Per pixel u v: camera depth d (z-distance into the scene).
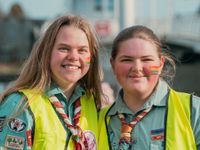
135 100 3.57
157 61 3.55
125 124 3.53
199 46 20.98
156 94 3.56
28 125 3.38
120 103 3.64
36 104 3.49
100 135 3.67
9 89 3.64
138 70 3.47
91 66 3.86
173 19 22.17
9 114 3.42
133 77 3.49
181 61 4.77
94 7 32.75
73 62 3.60
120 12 8.05
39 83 3.59
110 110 3.71
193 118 3.41
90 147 3.61
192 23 21.86
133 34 3.54
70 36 3.60
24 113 3.42
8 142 3.38
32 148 3.41
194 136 3.38
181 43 21.06
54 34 3.62
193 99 3.49
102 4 32.72
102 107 3.89
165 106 3.52
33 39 26.97
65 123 3.52
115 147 3.55
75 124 3.60
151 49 3.51
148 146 3.42
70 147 3.50
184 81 18.05
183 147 3.35
